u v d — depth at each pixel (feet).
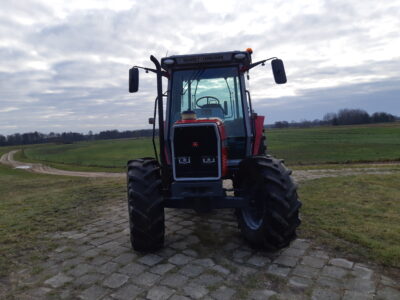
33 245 13.05
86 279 9.95
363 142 109.91
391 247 11.33
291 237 11.00
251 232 11.79
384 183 24.04
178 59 13.75
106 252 12.14
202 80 14.34
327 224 14.21
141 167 11.87
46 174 83.92
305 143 120.16
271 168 11.04
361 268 10.06
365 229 13.37
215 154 11.43
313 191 21.65
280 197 10.55
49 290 9.32
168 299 8.63
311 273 9.87
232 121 14.30
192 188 11.29
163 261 11.11
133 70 13.82
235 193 14.83
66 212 18.65
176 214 17.39
